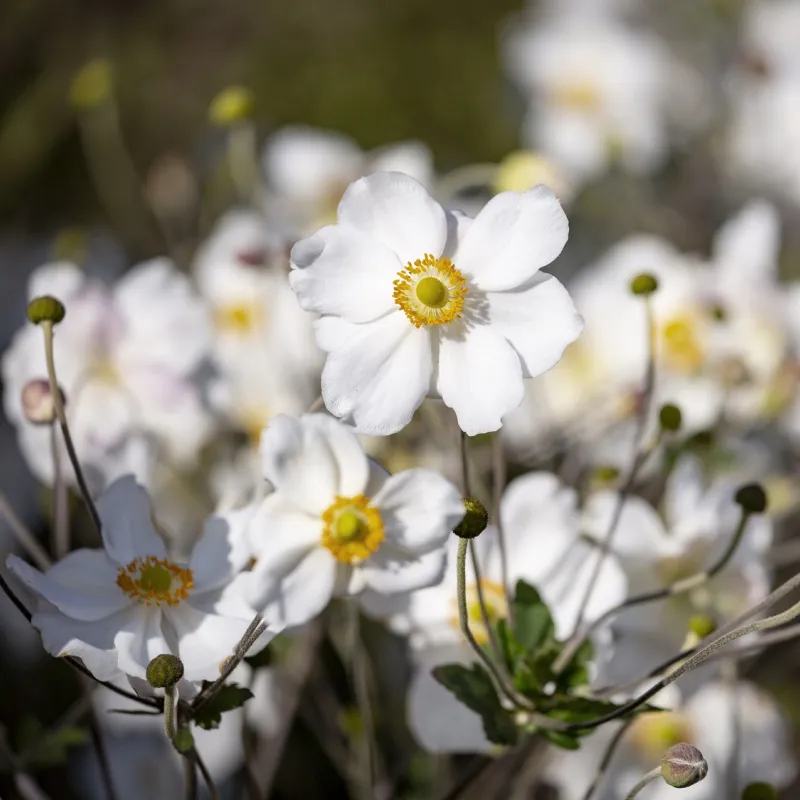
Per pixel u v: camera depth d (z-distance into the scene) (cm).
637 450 71
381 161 97
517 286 64
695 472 77
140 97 171
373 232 65
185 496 81
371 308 64
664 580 73
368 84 169
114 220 144
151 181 110
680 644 72
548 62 124
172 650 65
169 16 179
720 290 86
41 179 154
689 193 145
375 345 64
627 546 73
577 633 68
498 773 80
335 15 178
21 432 77
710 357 85
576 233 137
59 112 158
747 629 62
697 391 84
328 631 79
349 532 65
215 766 82
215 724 64
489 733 66
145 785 89
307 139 97
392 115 167
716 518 73
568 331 64
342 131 167
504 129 166
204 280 89
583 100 123
